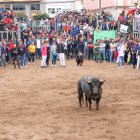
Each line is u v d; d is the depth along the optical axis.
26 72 29.02
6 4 76.38
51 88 21.86
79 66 32.97
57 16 54.72
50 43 39.41
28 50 35.34
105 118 14.97
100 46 36.12
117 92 20.34
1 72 29.12
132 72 28.69
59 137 12.66
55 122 14.50
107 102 17.89
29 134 13.05
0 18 41.62
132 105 17.19
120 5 47.19
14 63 31.56
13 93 20.52
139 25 36.34
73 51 39.31
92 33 40.41
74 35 43.12
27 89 21.64
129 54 33.78
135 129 13.50
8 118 15.21
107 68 31.31
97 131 13.29
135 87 21.86
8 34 39.72
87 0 63.25
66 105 17.44
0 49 33.16
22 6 77.31
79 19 47.25
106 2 51.53
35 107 17.12
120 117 15.10
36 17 64.25
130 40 34.75
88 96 15.93
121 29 38.88
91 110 16.33
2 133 13.23
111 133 13.05
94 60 38.06
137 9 40.25
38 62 36.34
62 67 32.28
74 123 14.33
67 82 23.91
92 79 15.89
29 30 42.44
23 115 15.68
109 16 46.53
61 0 74.50
